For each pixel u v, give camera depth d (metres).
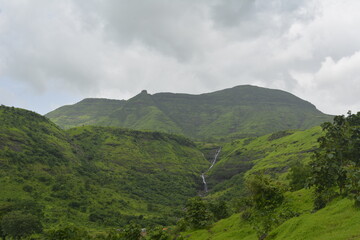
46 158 169.25
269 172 167.88
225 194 168.25
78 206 133.75
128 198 171.38
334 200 35.41
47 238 72.88
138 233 61.66
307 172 63.12
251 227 43.88
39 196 127.69
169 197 193.12
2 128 173.00
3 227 81.62
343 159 38.81
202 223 61.50
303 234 26.11
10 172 136.50
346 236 21.36
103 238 75.38
